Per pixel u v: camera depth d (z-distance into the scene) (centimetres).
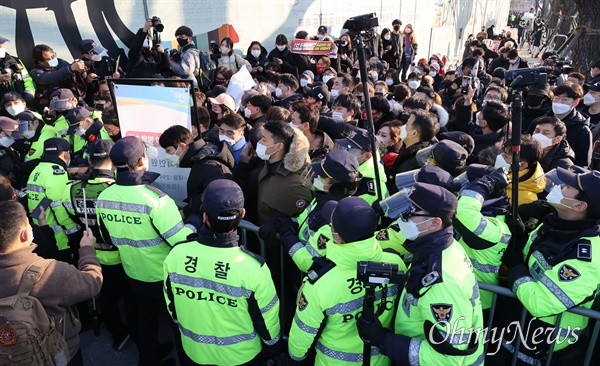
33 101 638
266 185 306
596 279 193
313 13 1057
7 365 188
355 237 187
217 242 207
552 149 343
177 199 363
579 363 233
